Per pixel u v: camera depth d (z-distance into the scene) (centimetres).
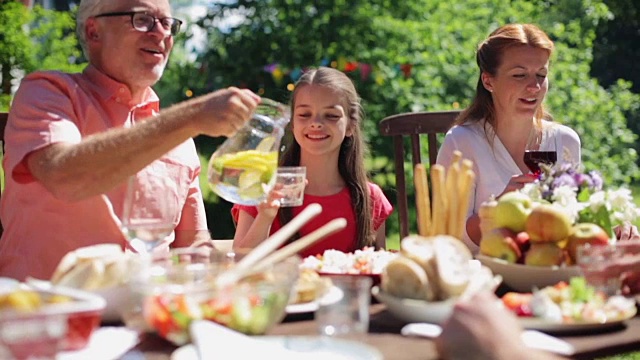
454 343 146
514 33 321
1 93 540
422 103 629
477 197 324
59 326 141
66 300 150
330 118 295
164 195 265
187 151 278
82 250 176
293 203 261
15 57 539
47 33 569
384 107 636
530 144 330
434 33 654
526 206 202
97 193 226
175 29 270
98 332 161
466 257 176
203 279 173
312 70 307
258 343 147
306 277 186
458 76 647
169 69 714
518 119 323
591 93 661
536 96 319
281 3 675
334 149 301
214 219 665
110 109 265
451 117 345
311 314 178
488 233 202
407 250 176
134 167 219
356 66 632
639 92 948
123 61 261
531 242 199
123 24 259
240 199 223
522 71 317
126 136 217
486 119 329
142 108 273
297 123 298
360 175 303
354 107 303
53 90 251
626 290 185
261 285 160
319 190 301
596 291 182
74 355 146
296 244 173
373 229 308
